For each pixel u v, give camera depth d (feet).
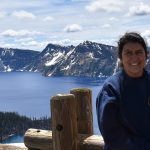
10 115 445.78
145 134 11.85
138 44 12.21
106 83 12.50
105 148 12.41
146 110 11.91
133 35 12.30
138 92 12.00
